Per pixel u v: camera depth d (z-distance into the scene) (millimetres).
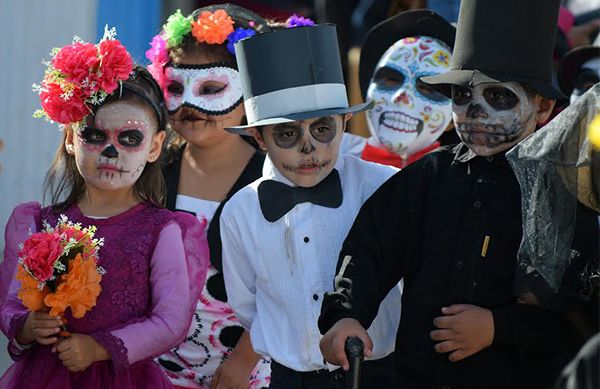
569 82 15266
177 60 13617
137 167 11680
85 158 11586
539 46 10750
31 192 21078
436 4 20391
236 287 12336
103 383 11336
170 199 13570
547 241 10055
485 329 10297
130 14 21688
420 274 10828
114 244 11500
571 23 19469
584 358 7387
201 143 13547
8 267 11820
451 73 10891
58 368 11375
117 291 11391
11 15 20672
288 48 11586
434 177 11078
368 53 14797
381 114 14234
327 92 11672
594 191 9938
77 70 11430
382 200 11227
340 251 11477
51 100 11516
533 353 10516
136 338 11188
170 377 13273
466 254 10648
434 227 10867
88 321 11312
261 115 11695
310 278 11812
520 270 10227
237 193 12273
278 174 12086
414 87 14117
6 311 11602
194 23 13539
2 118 20844
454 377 10570
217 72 13523
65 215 11789
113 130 11547
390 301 11812
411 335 10789
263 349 11914
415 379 10781
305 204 11914
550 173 10062
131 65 11586
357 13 21578
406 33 14562
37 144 21031
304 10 25609
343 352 10375
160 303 11406
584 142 9844
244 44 11781
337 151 11734
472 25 10859
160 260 11586
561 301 10156
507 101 10703
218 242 13094
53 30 20891
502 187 10719
